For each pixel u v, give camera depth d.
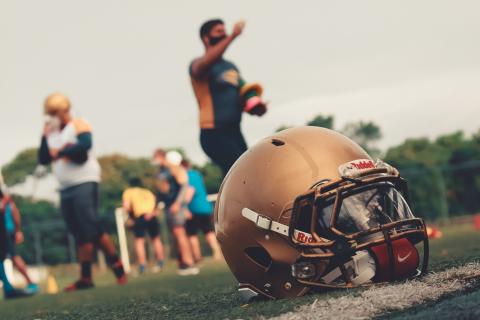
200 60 5.32
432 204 20.14
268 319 2.17
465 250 5.22
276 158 2.62
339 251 2.42
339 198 2.43
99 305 4.55
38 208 23.83
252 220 2.63
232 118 5.33
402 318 1.89
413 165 28.28
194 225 11.91
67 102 7.20
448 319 1.79
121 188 29.84
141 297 4.85
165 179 10.36
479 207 20.67
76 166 7.26
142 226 13.28
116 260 7.83
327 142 2.59
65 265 19.27
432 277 2.63
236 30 5.19
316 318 2.06
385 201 2.49
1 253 8.67
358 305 2.19
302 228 2.52
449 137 30.16
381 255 2.47
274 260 2.60
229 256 2.79
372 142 34.94
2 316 4.71
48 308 5.06
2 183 8.39
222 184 2.87
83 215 7.36
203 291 4.42
